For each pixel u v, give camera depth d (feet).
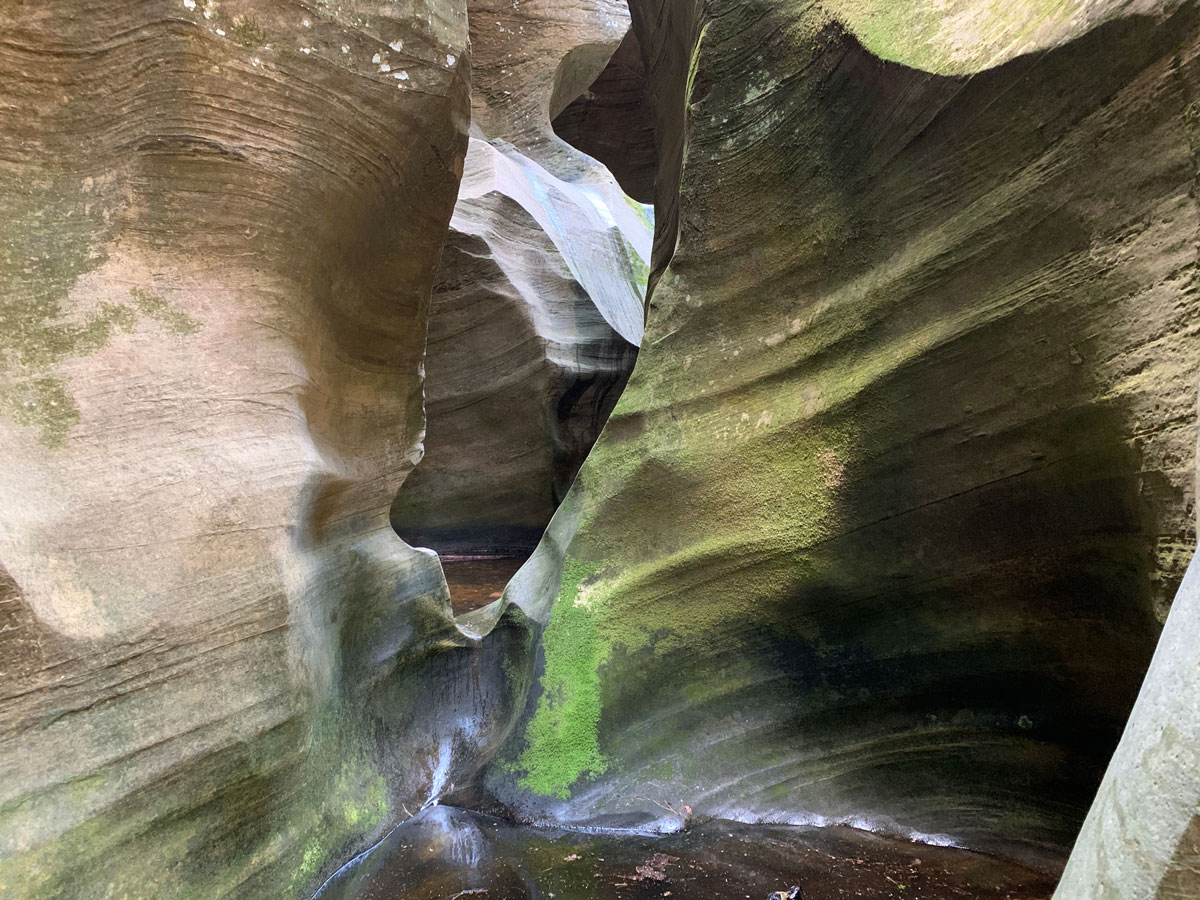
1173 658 3.58
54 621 5.07
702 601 9.48
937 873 7.20
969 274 7.21
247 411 7.08
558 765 9.12
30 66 5.69
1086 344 6.19
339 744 8.30
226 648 6.32
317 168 7.39
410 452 10.71
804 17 9.17
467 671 10.79
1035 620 7.29
